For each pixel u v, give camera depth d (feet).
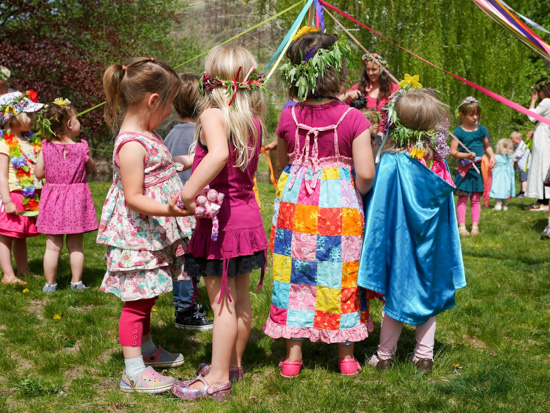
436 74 41.65
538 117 12.92
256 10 47.62
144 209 8.53
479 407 8.65
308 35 9.48
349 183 9.55
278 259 9.75
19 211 15.55
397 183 9.73
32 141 15.81
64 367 10.25
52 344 11.17
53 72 48.42
